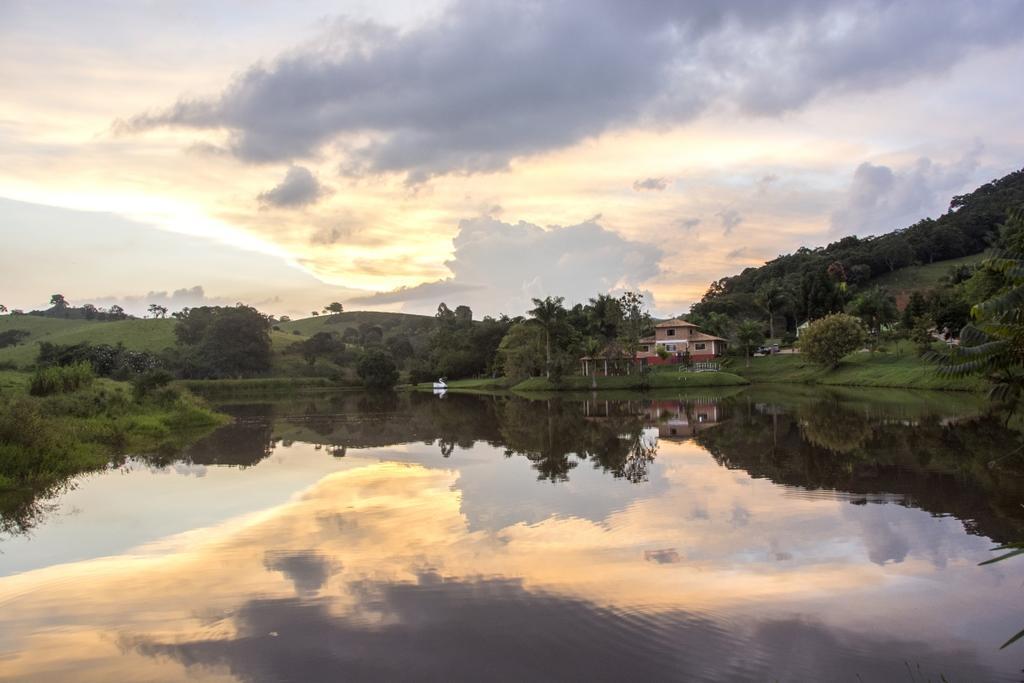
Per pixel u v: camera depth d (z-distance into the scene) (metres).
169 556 13.09
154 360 86.06
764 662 8.17
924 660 8.17
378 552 13.04
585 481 19.55
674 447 26.14
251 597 10.75
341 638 9.13
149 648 8.98
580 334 89.06
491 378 105.75
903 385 55.38
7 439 22.75
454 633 9.19
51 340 123.44
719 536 13.41
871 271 128.38
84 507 17.62
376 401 71.25
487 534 14.09
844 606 9.82
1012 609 9.65
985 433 26.06
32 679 8.21
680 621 9.39
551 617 9.62
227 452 28.55
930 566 11.45
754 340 87.69
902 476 18.67
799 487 17.72
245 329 116.56
